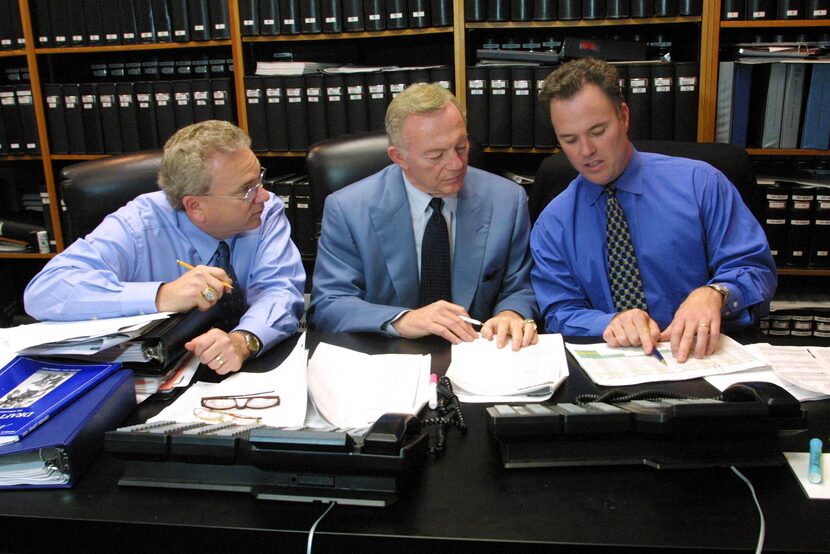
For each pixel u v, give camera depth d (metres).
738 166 1.75
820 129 2.39
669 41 2.66
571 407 0.93
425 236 1.71
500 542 0.76
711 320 1.28
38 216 3.11
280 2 2.58
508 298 1.72
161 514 0.83
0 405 0.99
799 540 0.74
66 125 2.84
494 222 1.73
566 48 2.47
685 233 1.59
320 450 0.83
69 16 2.72
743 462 0.88
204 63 2.81
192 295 1.32
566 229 1.66
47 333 1.19
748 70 2.41
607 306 1.65
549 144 2.53
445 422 1.02
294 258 1.71
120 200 1.75
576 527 0.78
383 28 2.54
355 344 1.41
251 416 1.06
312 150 1.91
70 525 0.83
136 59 2.97
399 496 0.84
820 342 1.42
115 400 1.05
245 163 1.48
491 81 2.51
